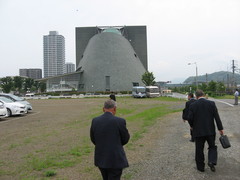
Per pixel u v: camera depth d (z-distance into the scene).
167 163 6.38
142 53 94.38
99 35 81.88
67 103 36.03
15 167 6.25
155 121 14.66
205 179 5.19
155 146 8.30
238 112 17.92
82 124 14.07
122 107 27.16
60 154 7.41
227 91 68.25
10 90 91.19
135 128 12.23
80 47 94.06
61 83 76.19
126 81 75.75
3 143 9.17
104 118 3.96
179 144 8.50
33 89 114.38
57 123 14.73
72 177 5.48
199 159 5.74
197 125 5.82
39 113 21.22
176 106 26.42
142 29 94.62
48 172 5.63
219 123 5.81
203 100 5.94
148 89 53.38
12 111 18.42
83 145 8.59
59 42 187.50
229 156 6.82
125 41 85.94
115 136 3.85
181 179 5.23
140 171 5.79
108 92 67.00
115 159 3.77
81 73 79.31
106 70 75.88
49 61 185.88
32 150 7.99
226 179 5.14
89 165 6.36
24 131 11.89
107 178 3.96
